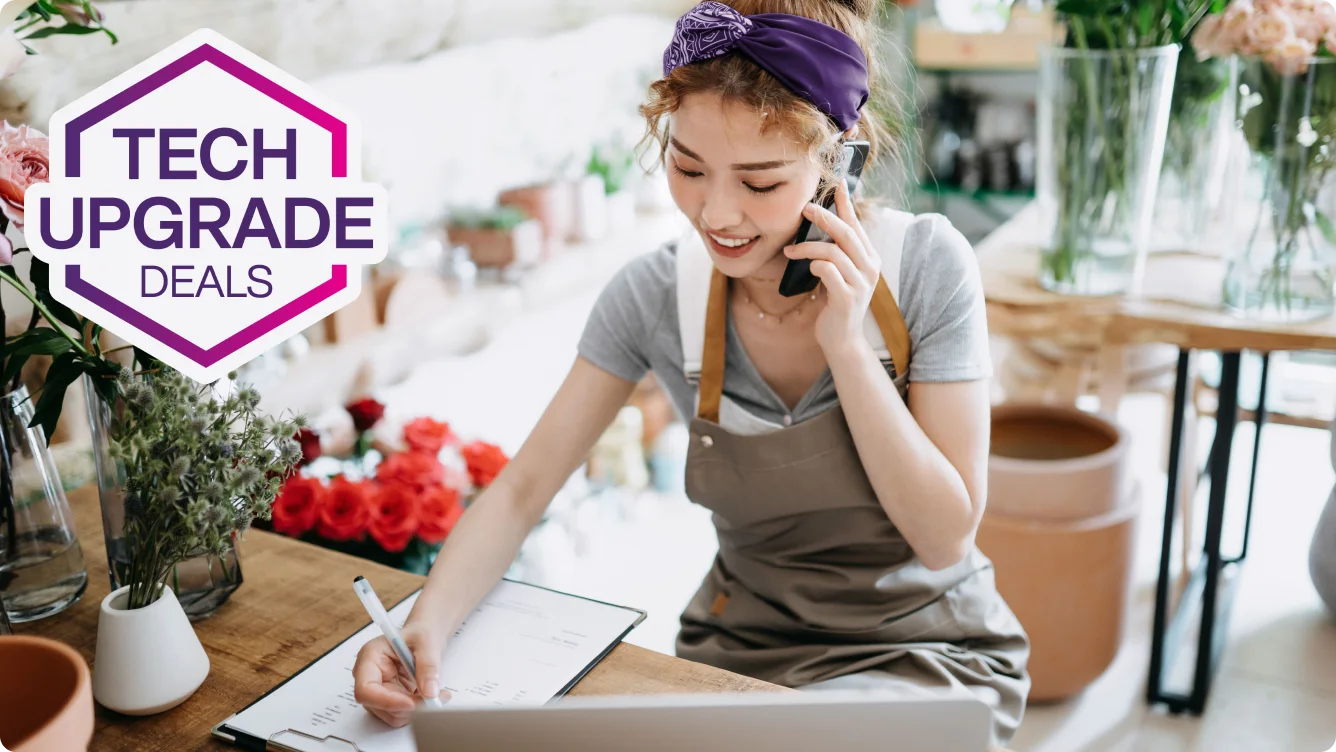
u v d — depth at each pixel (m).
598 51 3.71
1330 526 2.32
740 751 0.77
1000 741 1.35
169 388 1.06
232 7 1.96
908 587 1.38
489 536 1.29
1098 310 1.97
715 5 1.17
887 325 1.31
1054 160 2.02
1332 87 1.73
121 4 1.71
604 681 1.11
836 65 1.16
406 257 2.85
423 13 2.51
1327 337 1.79
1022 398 2.73
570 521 2.87
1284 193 1.82
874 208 1.38
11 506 1.20
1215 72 2.06
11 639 0.88
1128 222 2.00
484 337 2.88
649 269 1.45
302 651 1.18
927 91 4.23
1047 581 2.07
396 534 1.77
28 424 1.20
